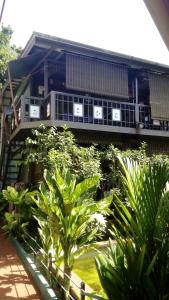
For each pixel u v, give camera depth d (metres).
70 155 7.88
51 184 4.66
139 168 2.89
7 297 4.34
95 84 10.37
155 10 1.59
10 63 10.38
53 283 4.49
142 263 2.68
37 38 9.27
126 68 11.05
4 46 16.67
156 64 11.17
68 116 9.95
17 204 7.53
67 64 9.98
